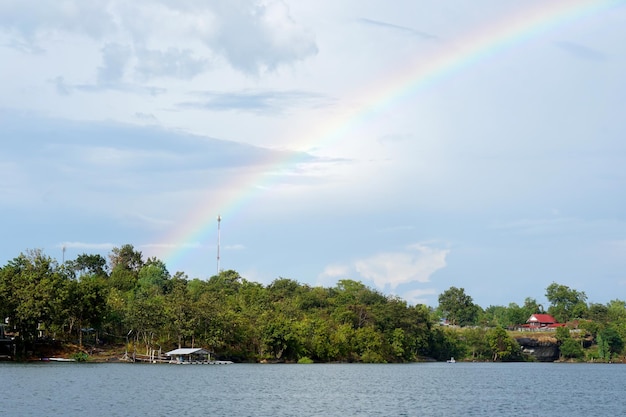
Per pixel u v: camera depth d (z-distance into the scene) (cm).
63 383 12262
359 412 9488
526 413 9819
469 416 9281
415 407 10262
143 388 11856
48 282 18288
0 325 18300
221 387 12700
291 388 12975
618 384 16650
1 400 9550
